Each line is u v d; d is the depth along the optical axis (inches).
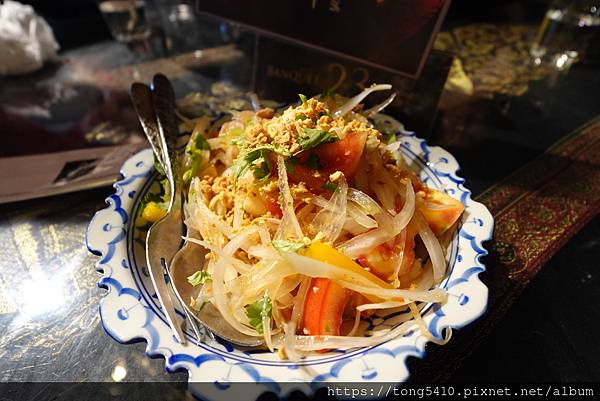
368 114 12.5
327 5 12.9
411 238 9.9
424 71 13.5
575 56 19.9
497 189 12.9
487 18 23.3
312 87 15.0
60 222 11.7
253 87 15.9
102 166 13.1
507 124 15.8
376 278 9.1
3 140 14.5
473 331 9.3
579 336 9.3
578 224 11.8
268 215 9.8
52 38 19.5
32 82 17.9
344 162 9.8
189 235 10.2
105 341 9.2
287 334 8.5
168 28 20.4
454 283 8.6
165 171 10.8
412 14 12.0
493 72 19.0
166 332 7.9
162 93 12.9
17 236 11.4
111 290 8.3
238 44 20.0
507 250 11.0
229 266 9.5
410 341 7.6
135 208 10.3
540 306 9.8
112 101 16.7
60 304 9.9
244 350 8.3
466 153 14.3
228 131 12.1
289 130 9.8
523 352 9.0
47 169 13.1
